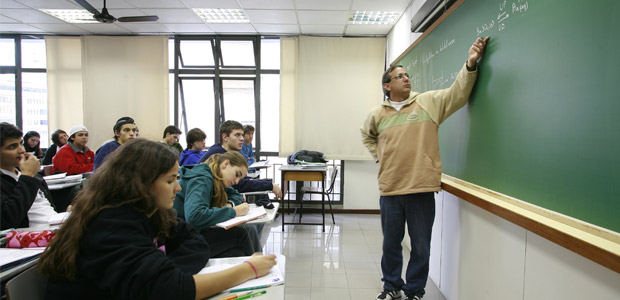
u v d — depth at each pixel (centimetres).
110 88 464
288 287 232
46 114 475
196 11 383
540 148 111
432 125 181
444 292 210
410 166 184
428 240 189
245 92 488
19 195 145
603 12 85
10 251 108
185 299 72
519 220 115
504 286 138
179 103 479
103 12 317
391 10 360
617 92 80
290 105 464
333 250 312
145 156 81
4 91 476
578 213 93
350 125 456
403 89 190
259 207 188
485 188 151
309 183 471
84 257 72
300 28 430
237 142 255
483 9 153
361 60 453
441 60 207
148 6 361
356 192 470
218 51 469
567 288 100
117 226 74
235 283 85
